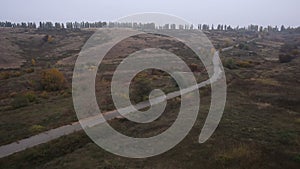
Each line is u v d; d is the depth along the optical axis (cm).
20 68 7731
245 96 3534
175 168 1590
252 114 2661
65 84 5041
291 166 1554
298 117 2581
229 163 1612
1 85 5416
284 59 7538
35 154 2045
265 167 1549
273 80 4662
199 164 1625
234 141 1922
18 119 3097
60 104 3656
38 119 3014
